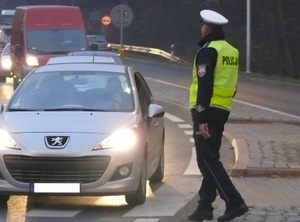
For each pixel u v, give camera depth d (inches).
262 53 3885.3
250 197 726.5
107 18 3506.4
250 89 2224.4
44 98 749.9
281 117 1433.3
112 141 671.8
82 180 663.1
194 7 4670.3
